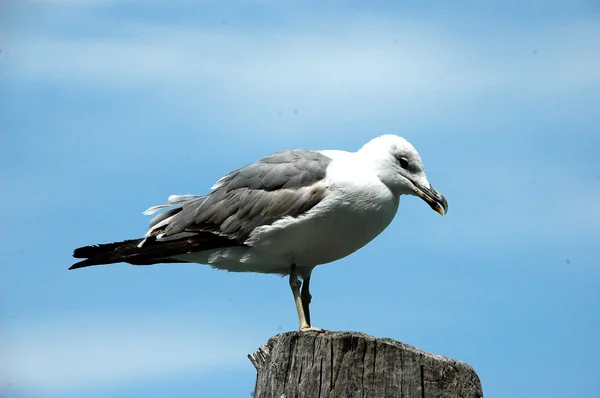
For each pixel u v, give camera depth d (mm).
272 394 9336
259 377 9906
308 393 9062
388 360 8938
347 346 9055
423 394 8852
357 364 8977
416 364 8914
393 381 8875
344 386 8938
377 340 9039
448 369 8953
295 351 9320
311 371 9117
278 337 9648
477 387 9109
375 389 8875
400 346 9031
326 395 8969
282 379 9297
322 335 9281
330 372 9031
